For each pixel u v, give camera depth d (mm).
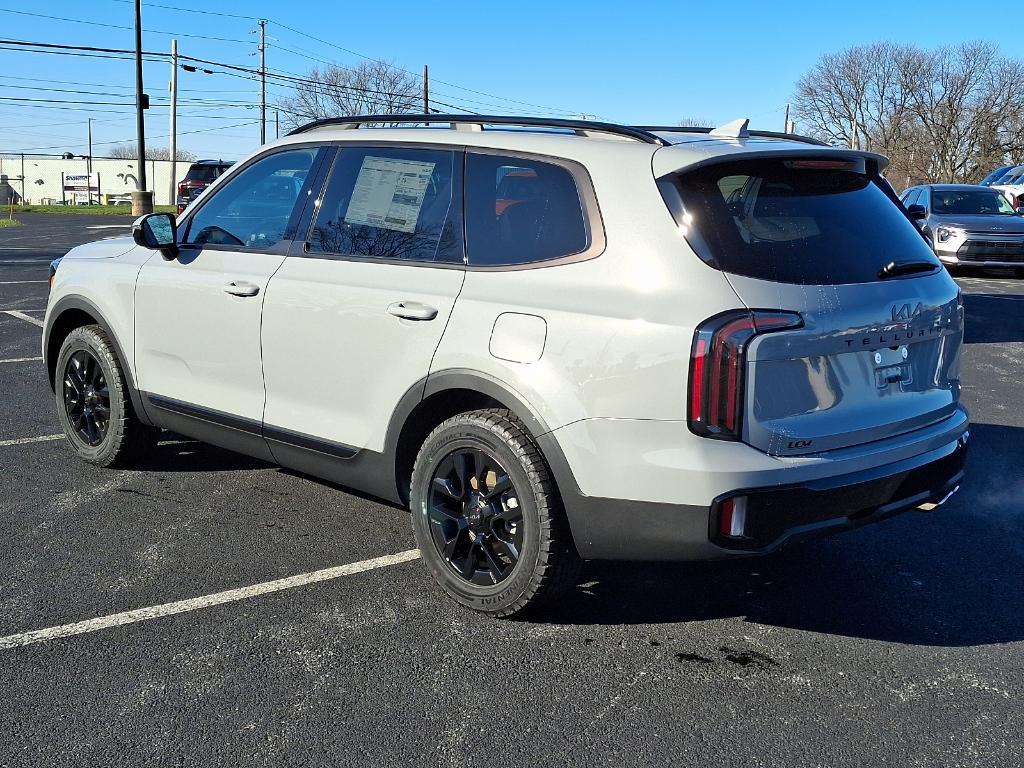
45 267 16422
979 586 4008
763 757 2771
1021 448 6137
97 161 71875
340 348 3928
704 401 2994
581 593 3896
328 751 2764
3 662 3227
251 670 3211
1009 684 3209
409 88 58625
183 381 4688
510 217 3559
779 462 3049
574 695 3098
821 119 72688
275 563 4109
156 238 4598
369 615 3643
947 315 3633
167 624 3527
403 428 3771
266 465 5477
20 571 3961
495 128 3811
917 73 66375
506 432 3393
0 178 54906
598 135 3562
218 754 2738
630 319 3115
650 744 2828
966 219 15953
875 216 3559
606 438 3152
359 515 4703
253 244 4418
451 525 3699
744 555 3074
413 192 3871
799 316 3064
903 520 4805
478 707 3014
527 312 3348
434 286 3652
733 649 3436
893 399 3422
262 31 50500
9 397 7012
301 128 4465
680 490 3049
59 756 2713
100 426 5258
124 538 4348
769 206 3279
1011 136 63000
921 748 2828
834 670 3291
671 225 3162
